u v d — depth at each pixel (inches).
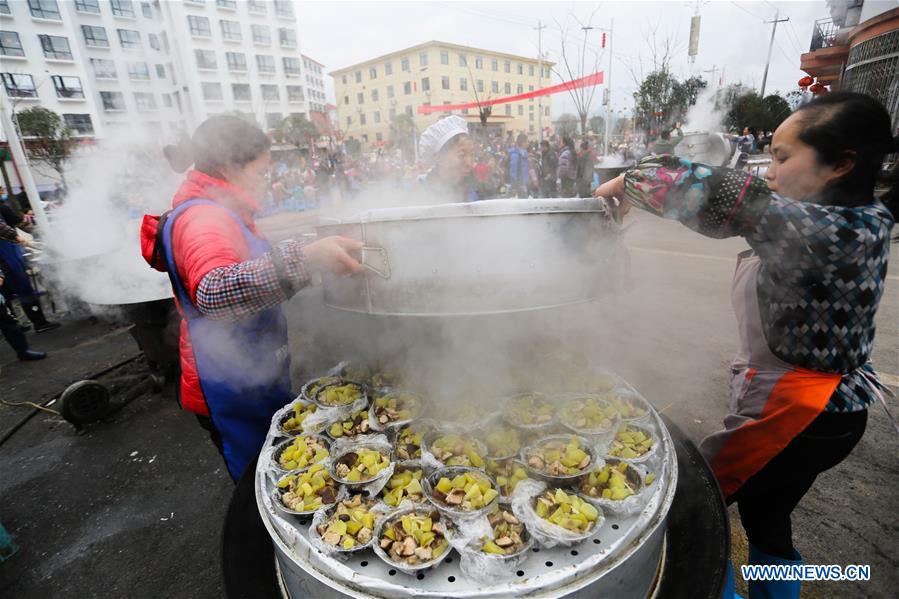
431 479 43.6
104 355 157.9
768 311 42.3
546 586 32.9
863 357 40.3
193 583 72.4
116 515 87.6
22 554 80.2
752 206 35.2
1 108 231.5
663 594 40.6
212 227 45.5
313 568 36.7
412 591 32.9
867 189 37.8
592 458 44.9
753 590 52.1
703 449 52.1
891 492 77.2
